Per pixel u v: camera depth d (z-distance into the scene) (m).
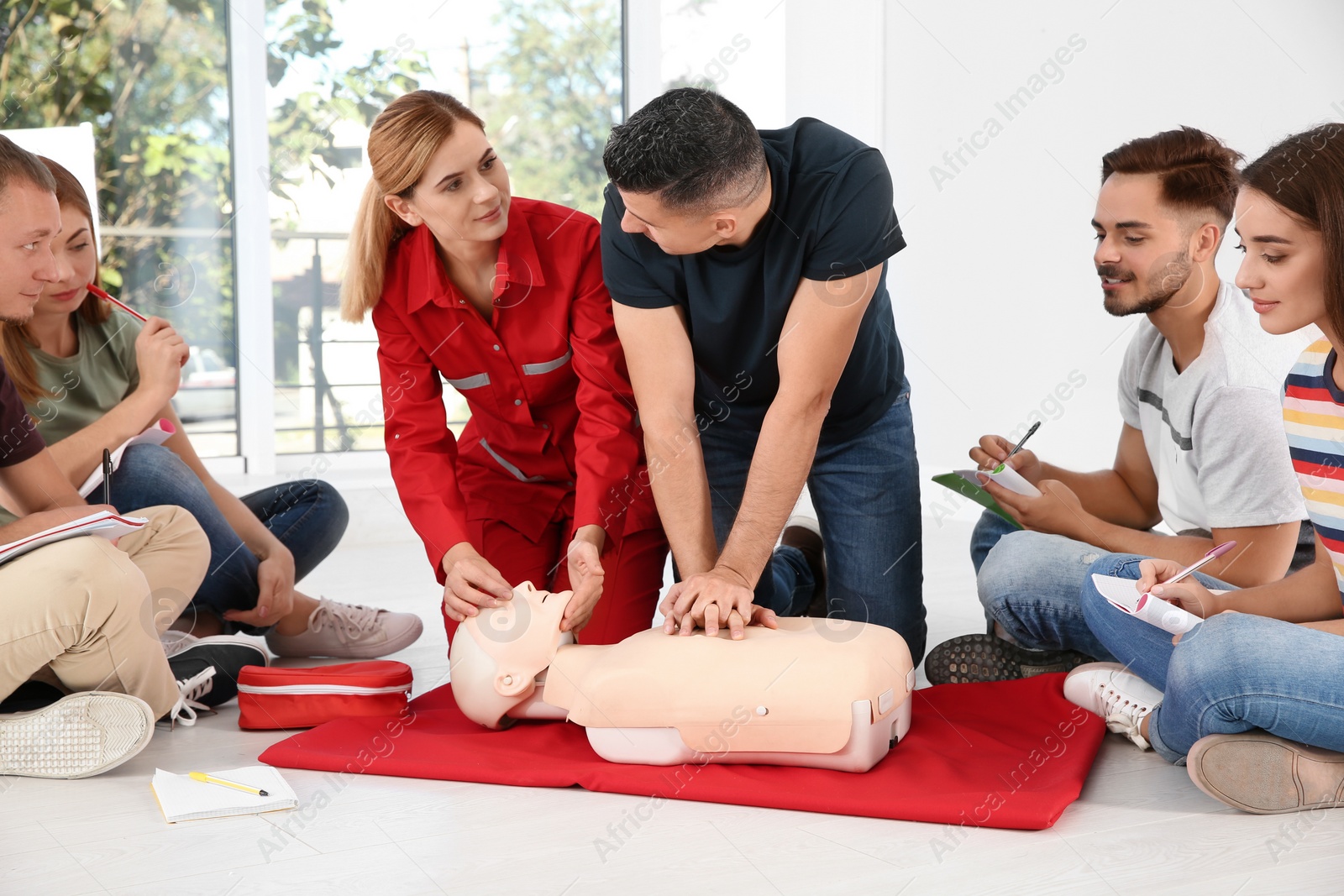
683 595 1.56
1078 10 3.40
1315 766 1.35
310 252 3.87
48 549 1.55
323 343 3.91
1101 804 1.42
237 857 1.28
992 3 3.64
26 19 3.48
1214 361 1.71
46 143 2.71
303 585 3.00
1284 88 2.91
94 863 1.27
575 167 4.18
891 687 1.53
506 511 1.98
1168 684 1.45
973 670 1.92
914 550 2.02
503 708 1.65
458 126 1.65
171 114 3.65
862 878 1.21
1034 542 1.86
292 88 3.79
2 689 1.56
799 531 2.32
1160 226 1.76
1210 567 1.74
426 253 1.77
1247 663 1.34
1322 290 1.37
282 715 1.76
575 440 1.94
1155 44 3.20
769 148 1.63
